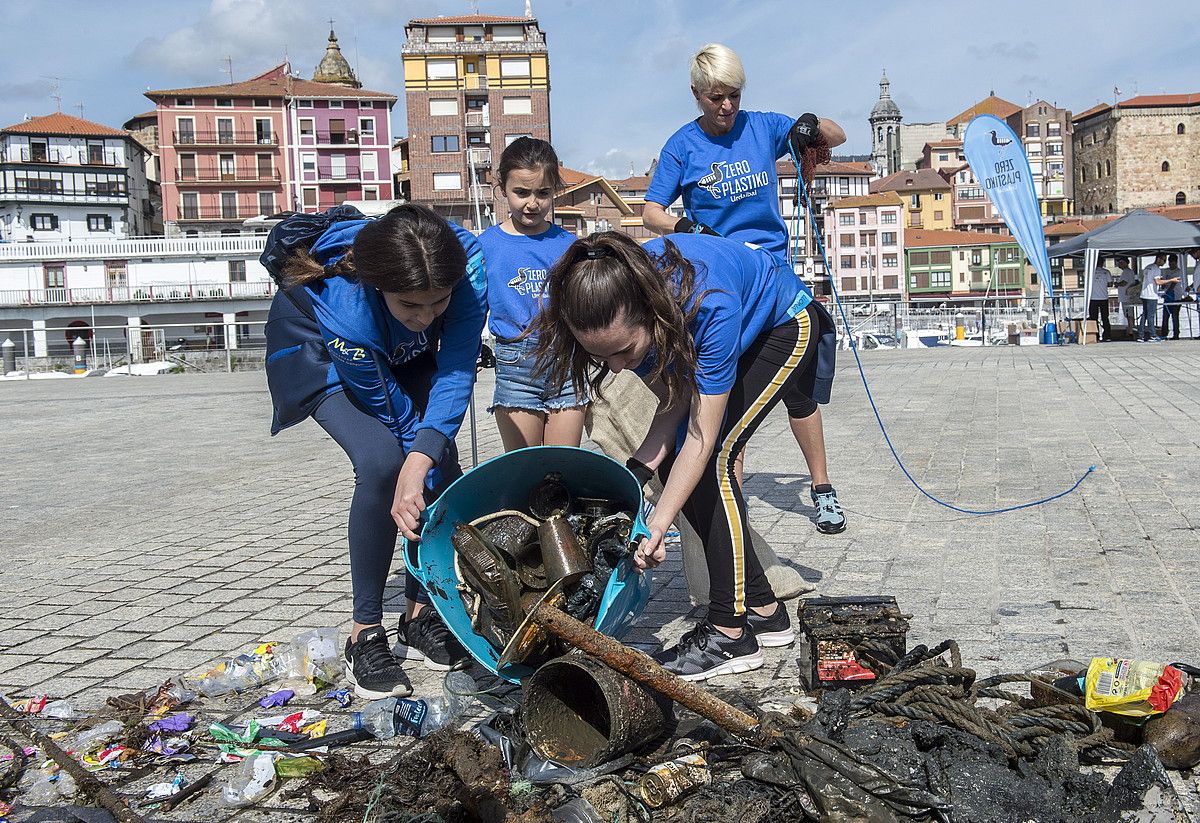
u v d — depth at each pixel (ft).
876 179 431.84
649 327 9.68
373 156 264.93
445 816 8.05
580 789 8.32
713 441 10.54
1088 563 15.08
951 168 407.23
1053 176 425.69
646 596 11.28
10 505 24.77
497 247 15.14
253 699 11.41
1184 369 47.67
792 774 7.99
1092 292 78.79
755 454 26.96
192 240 211.20
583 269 9.59
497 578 10.12
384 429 11.90
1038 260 69.10
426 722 10.11
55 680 12.19
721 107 16.01
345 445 11.78
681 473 10.43
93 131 268.21
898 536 17.44
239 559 18.11
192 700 11.36
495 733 9.49
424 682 11.71
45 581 17.02
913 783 7.72
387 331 11.61
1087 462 23.45
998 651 11.53
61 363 119.44
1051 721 8.74
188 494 25.43
